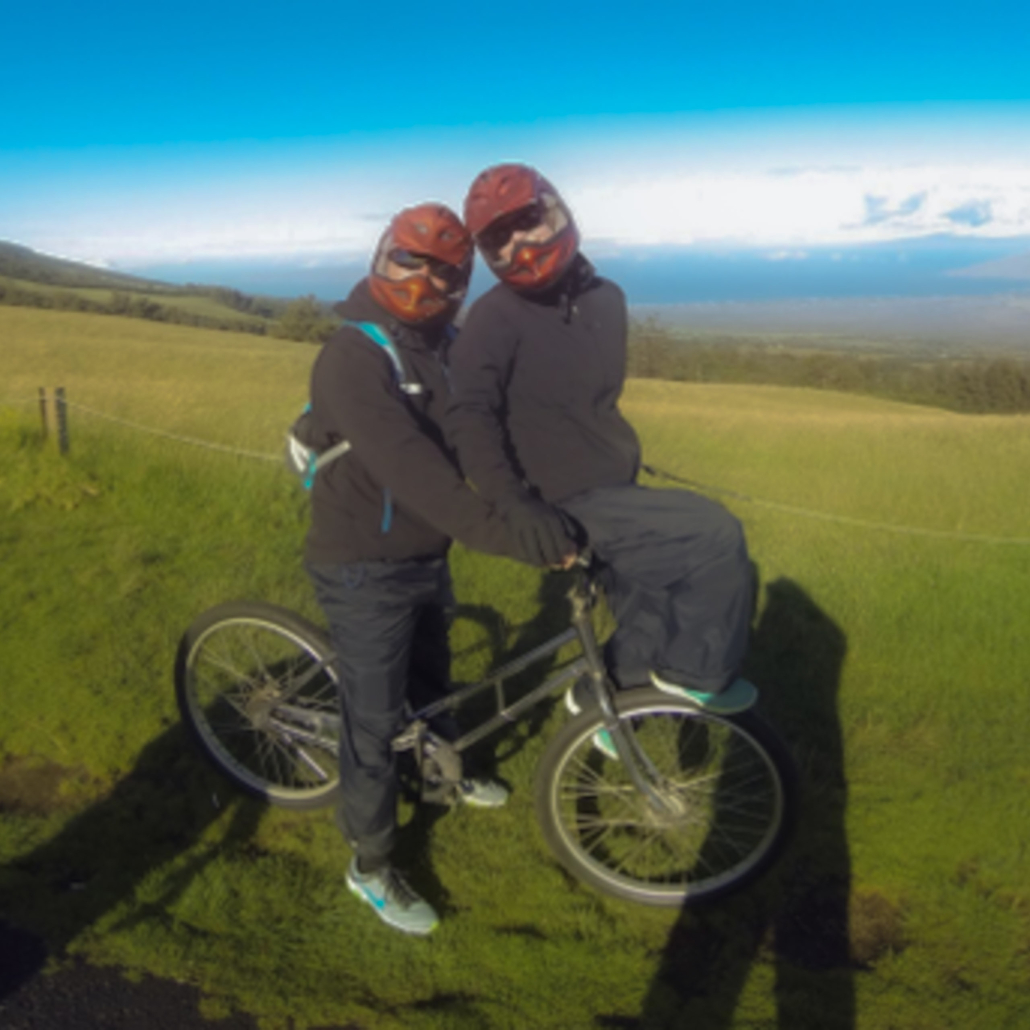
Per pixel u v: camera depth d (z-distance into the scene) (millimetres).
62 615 4570
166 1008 2254
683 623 2330
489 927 2566
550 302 2336
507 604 4742
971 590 4750
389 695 2559
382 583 2475
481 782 3107
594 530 2326
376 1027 2213
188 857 2822
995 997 2307
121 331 46469
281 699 3082
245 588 5023
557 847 2709
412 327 2363
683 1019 2258
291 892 2691
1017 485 7133
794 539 5680
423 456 2225
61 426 7430
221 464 7234
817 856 2838
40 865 2779
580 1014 2270
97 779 3246
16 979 2322
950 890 2668
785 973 2400
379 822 2543
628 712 2557
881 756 3359
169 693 3789
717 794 2877
